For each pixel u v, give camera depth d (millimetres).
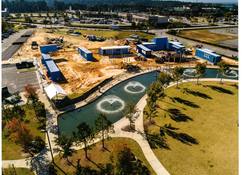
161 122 52906
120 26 182250
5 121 48562
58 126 52781
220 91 69250
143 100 64875
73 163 40000
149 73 86688
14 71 85625
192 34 161125
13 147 44188
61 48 120438
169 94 67250
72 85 73500
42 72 82250
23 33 161250
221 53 111688
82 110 60094
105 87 73312
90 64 95250
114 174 33781
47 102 62594
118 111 59531
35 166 39438
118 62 98250
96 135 46812
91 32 166625
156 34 160250
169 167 39031
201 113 56625
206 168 38875
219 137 47250
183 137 47250
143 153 42344
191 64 96062
